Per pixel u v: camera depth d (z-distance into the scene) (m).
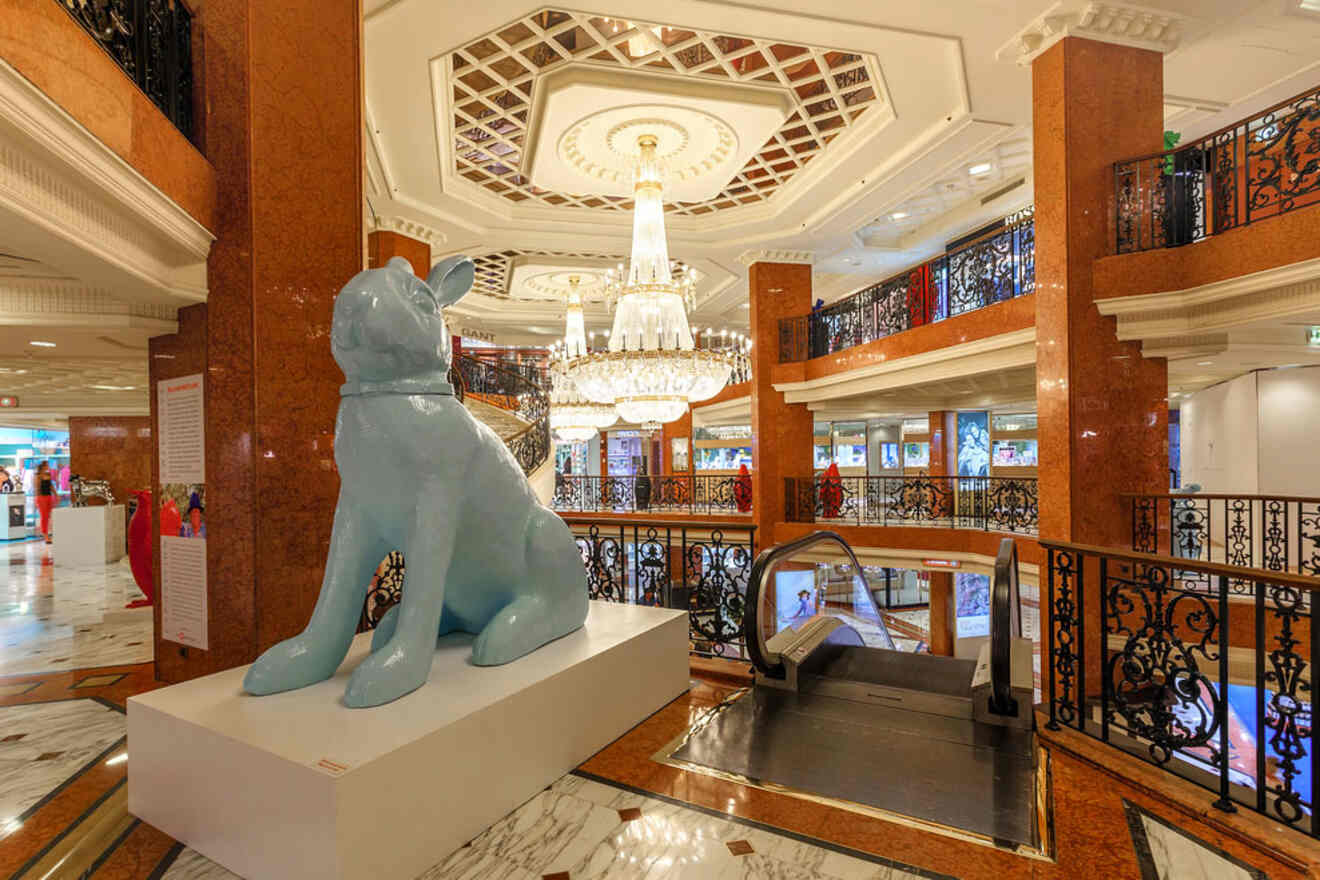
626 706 3.02
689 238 11.52
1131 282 5.46
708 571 4.36
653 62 6.71
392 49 5.97
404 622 2.34
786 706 3.36
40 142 2.34
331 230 3.93
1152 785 2.52
